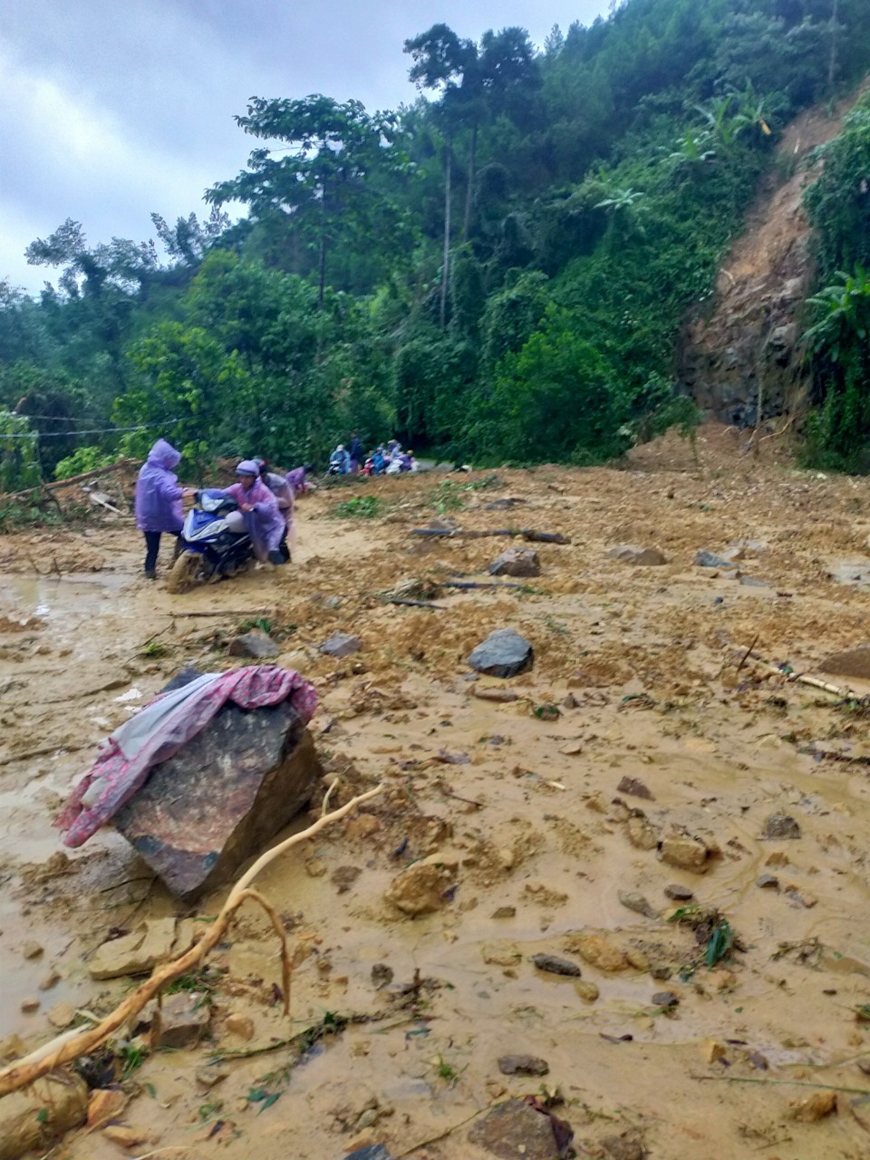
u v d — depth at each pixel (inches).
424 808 181.9
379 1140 104.0
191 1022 121.8
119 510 617.0
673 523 550.9
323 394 951.0
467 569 420.5
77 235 1612.9
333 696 248.4
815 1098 108.7
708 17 1563.7
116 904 153.6
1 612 346.3
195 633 314.3
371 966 136.4
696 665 278.7
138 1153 103.7
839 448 899.4
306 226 1231.5
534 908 151.0
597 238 1332.4
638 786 191.2
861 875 161.9
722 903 153.1
